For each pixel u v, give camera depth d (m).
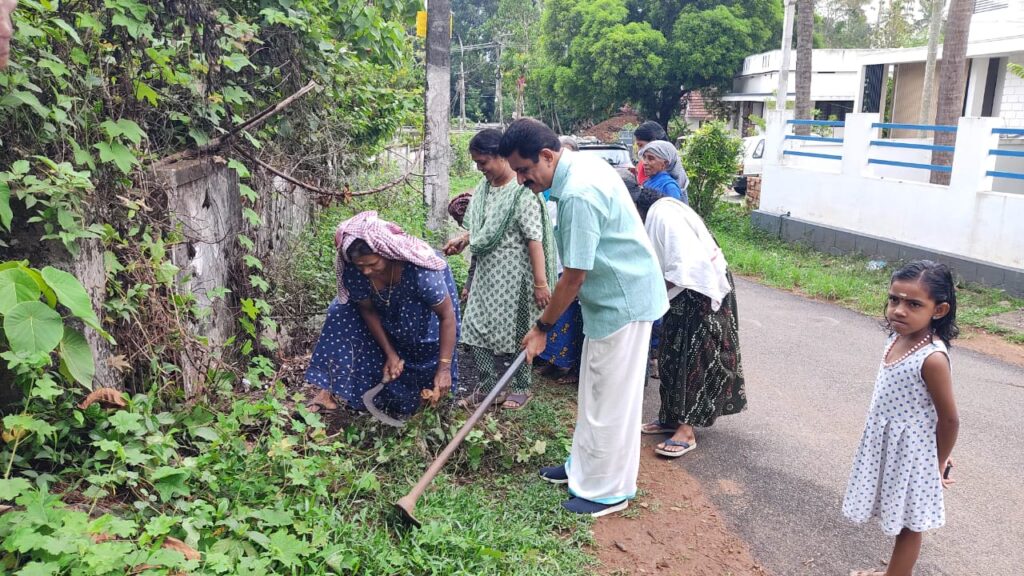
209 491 2.90
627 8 28.69
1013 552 3.27
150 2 3.77
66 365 2.67
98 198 3.13
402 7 6.79
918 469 2.70
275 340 4.83
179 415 3.26
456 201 4.97
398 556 2.74
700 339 4.00
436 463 3.21
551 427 4.19
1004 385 5.52
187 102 4.00
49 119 3.01
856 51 24.00
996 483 3.92
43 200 2.82
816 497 3.71
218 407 3.62
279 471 3.13
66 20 3.20
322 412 3.96
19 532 2.16
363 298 3.69
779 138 11.97
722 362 4.04
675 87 28.20
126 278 3.29
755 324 7.16
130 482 2.69
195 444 3.16
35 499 2.33
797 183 11.56
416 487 3.08
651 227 3.96
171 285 3.40
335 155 6.61
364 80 6.91
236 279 4.51
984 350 6.45
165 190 3.56
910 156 13.05
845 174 10.52
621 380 3.31
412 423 3.61
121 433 2.82
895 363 2.73
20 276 2.41
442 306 3.67
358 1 5.79
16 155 2.86
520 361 3.45
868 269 9.37
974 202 8.51
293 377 4.55
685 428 4.18
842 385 5.38
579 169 3.16
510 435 3.88
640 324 3.28
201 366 3.74
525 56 42.53
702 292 3.85
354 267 3.62
